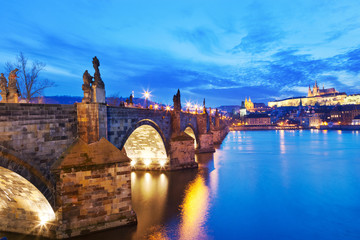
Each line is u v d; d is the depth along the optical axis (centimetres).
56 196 2536
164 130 5744
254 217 3275
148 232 2783
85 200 2622
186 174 5656
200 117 9719
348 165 6981
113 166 2770
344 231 2917
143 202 3794
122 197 2827
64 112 2684
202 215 3312
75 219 2575
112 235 2709
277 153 9481
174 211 3428
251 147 11706
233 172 5969
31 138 2394
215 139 13538
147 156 6028
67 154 2630
